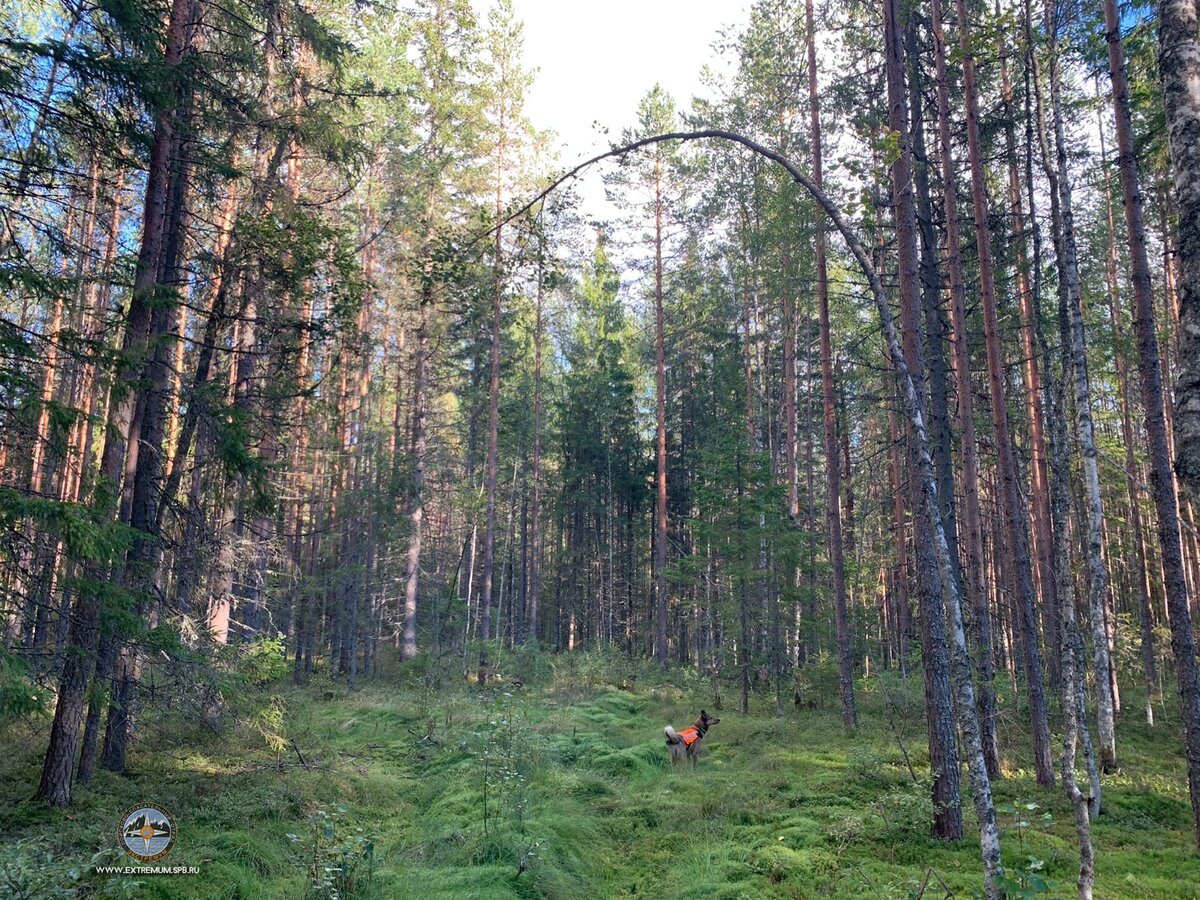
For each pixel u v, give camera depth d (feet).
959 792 26.40
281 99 36.19
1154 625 71.36
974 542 37.01
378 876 21.17
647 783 34.96
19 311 44.06
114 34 25.39
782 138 59.21
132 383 23.62
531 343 102.53
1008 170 49.01
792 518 58.49
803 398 89.04
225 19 32.78
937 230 42.93
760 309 87.86
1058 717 46.62
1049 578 49.42
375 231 66.08
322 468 70.85
